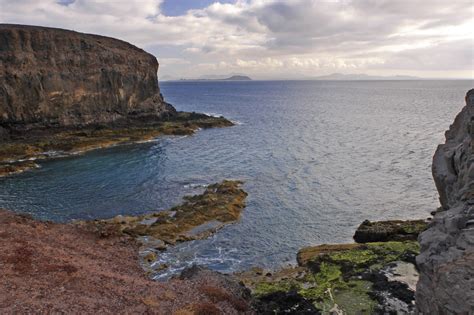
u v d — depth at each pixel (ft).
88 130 301.43
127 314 75.61
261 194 168.35
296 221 140.46
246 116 462.60
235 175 198.18
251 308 84.58
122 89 339.36
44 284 83.97
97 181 191.21
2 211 134.62
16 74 264.52
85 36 337.93
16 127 269.64
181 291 87.40
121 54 343.05
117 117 336.29
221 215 142.10
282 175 196.54
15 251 98.53
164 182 188.34
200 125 360.07
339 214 146.41
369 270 92.07
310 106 597.11
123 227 134.00
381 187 175.73
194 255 116.67
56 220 143.02
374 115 451.94
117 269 103.35
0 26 284.82
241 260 113.50
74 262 100.07
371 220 140.87
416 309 60.44
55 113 289.94
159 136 312.29
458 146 80.18
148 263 111.75
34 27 307.37
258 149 261.85
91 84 313.53
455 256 53.47
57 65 293.23
